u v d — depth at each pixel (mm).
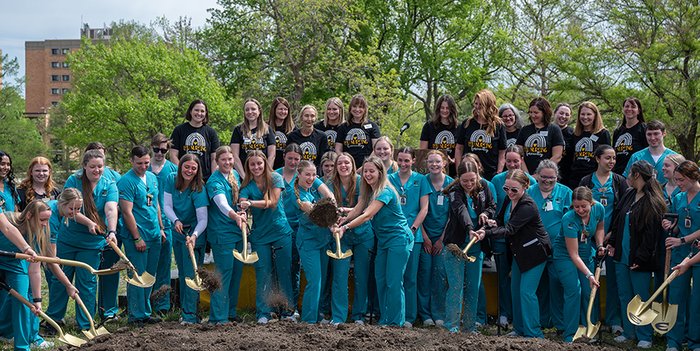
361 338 6207
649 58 22219
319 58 28844
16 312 6465
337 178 7898
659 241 7152
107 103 29812
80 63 31578
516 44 30797
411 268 7777
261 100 28516
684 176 6953
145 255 7871
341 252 7625
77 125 31344
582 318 7473
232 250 7543
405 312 7805
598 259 7188
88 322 7465
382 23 34500
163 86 31203
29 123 44969
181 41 33844
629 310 6977
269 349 5812
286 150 7930
